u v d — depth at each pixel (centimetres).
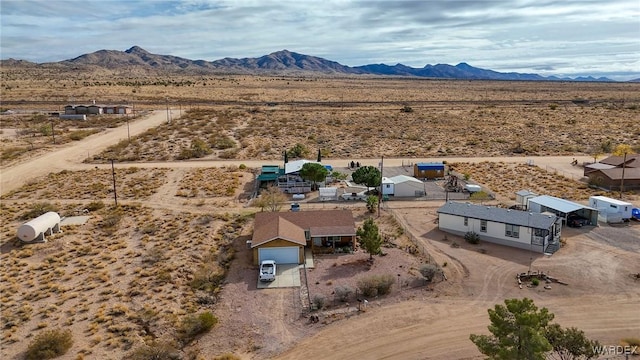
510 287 3834
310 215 4941
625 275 4016
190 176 7456
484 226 4862
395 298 3697
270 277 4003
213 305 3659
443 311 3478
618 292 3725
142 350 2936
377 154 9194
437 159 8756
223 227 5244
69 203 6122
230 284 4003
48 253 4578
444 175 7531
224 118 13275
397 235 5072
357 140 10556
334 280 4025
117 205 5969
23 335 3222
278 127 12019
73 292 3800
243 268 4306
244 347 3092
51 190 6725
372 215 5688
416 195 6481
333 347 3064
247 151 9350
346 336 3186
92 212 5753
